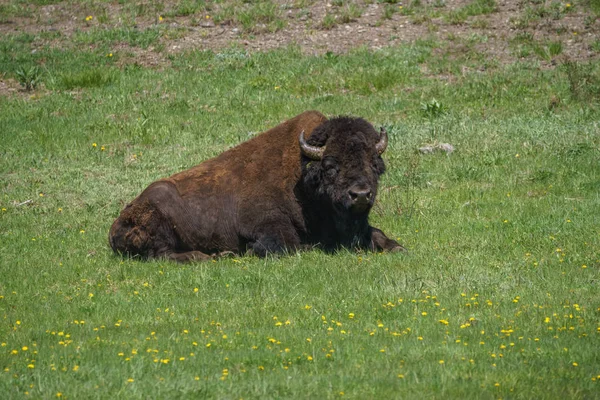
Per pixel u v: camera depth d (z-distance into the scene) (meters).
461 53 81.75
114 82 79.94
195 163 61.72
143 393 25.45
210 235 44.91
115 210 54.16
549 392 25.11
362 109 71.31
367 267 39.78
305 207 43.78
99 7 96.94
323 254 42.47
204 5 95.69
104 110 73.69
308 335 31.28
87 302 36.66
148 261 44.38
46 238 48.72
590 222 46.47
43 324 33.94
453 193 53.31
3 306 36.72
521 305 34.38
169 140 67.12
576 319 32.34
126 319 34.38
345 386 25.86
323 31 88.81
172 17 93.88
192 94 76.38
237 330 32.22
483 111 69.56
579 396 24.81
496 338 30.56
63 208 54.94
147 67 83.12
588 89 70.50
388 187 55.25
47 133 68.38
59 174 60.94
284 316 33.91
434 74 78.19
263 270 40.16
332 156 41.19
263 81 78.44
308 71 79.81
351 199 40.25
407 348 29.45
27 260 44.22
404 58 81.19
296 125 44.78
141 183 58.50
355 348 29.52
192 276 39.78
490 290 36.31
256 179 44.69
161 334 31.95
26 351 30.03
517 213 49.00
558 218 47.38
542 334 30.95
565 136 62.31
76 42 88.69
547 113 67.81
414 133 64.75
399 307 34.28
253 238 44.03
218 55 83.94
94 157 64.00
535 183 54.47
